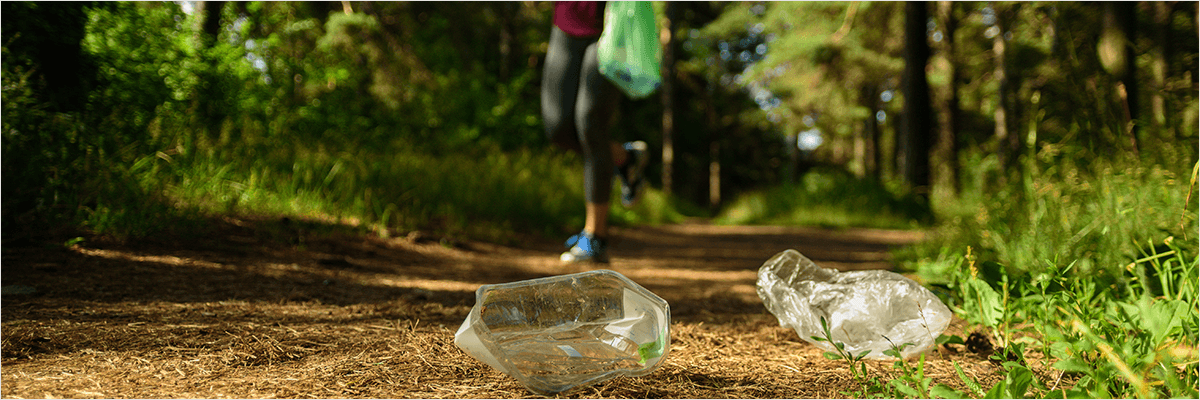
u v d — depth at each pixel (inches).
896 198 438.3
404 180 233.3
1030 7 300.5
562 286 66.3
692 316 95.0
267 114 228.2
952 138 517.0
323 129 267.9
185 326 76.0
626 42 137.4
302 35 310.3
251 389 57.7
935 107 692.7
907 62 466.3
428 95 448.5
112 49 155.7
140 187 131.5
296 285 106.4
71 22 137.3
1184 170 94.9
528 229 251.1
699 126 941.2
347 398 56.2
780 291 81.4
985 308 74.9
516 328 63.5
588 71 147.2
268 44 238.2
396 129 362.3
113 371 60.5
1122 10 152.6
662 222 431.5
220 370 62.4
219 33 225.6
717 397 59.0
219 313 83.1
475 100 546.9
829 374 65.9
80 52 140.9
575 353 62.9
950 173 466.6
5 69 115.8
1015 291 77.3
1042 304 71.7
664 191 650.2
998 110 540.1
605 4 144.5
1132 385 50.0
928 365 68.5
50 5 132.8
